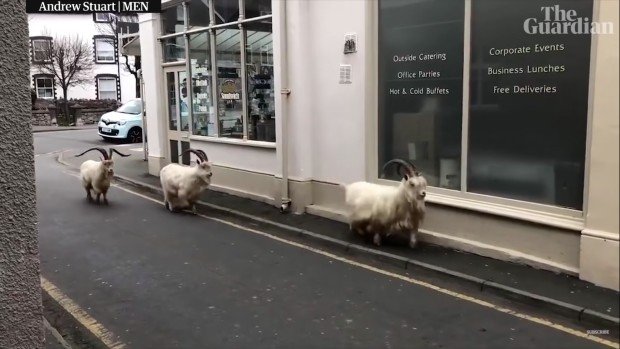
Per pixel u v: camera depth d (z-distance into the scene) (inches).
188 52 443.5
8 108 62.1
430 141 269.0
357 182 280.4
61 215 355.6
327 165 322.0
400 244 267.3
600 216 201.5
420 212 247.8
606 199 198.8
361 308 197.8
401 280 226.8
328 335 176.2
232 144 400.2
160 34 478.6
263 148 370.6
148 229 317.4
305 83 323.6
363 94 292.4
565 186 220.5
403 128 281.0
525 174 232.8
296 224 310.5
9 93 62.0
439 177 267.1
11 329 64.6
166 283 225.6
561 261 219.0
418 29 267.6
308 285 222.1
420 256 246.5
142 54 503.5
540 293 198.4
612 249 198.1
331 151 317.7
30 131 64.1
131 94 1455.5
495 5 234.8
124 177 497.0
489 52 239.3
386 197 257.6
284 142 335.6
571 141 217.0
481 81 243.8
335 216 314.5
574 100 214.2
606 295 194.7
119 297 211.0
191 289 218.5
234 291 216.1
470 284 215.9
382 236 276.1
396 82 281.4
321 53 314.5
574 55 212.4
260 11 362.6
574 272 212.4
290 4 321.7
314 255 263.6
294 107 329.4
